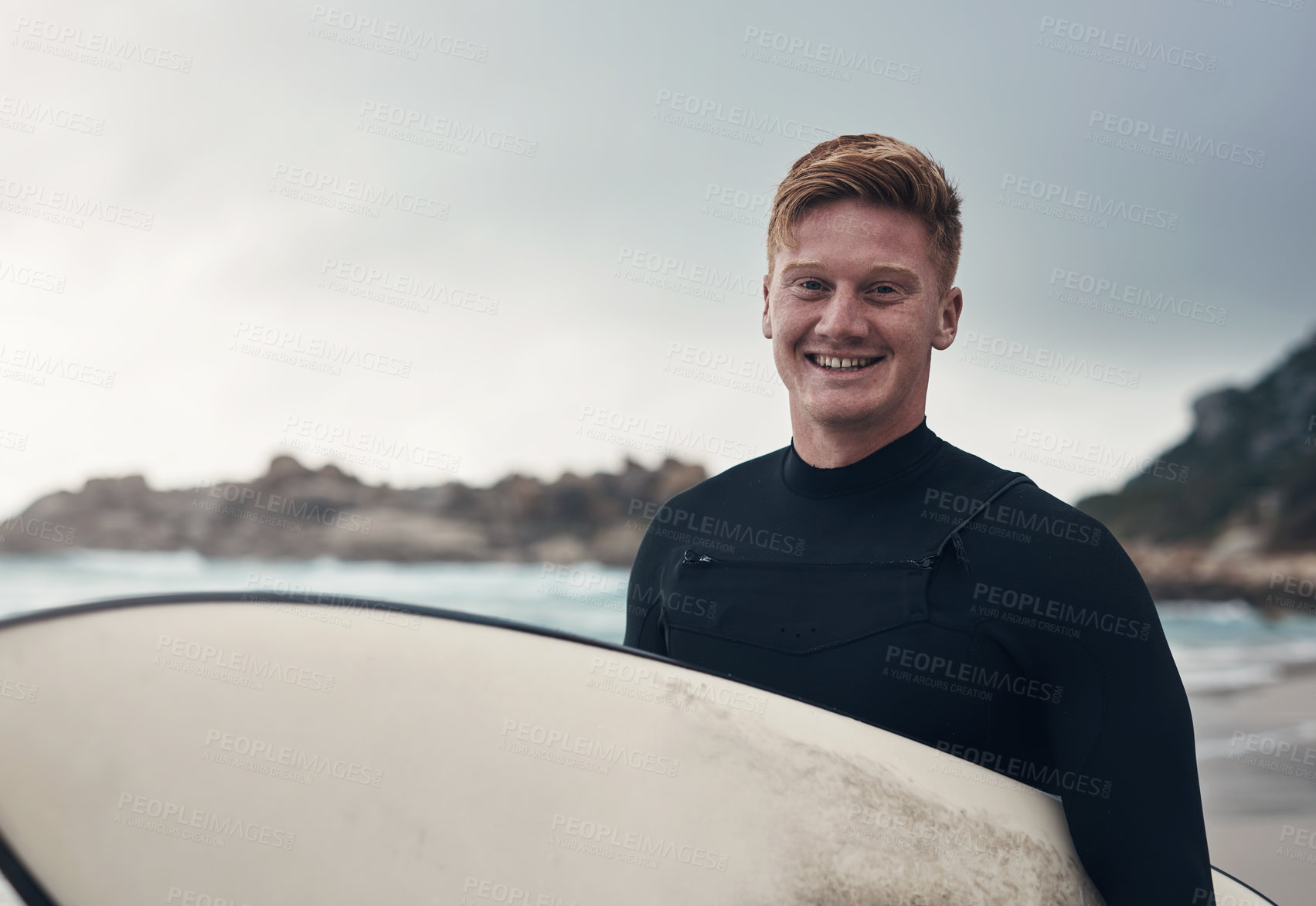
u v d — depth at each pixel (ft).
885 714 3.64
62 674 2.40
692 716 3.05
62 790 2.20
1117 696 3.27
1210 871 3.26
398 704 2.68
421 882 2.34
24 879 2.07
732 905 2.57
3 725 2.25
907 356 4.01
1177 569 70.69
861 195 3.96
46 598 50.03
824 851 2.79
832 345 4.04
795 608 3.97
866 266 3.96
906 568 3.75
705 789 2.80
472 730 2.69
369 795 2.43
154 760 2.31
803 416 4.31
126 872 2.15
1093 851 3.25
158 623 2.67
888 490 4.07
